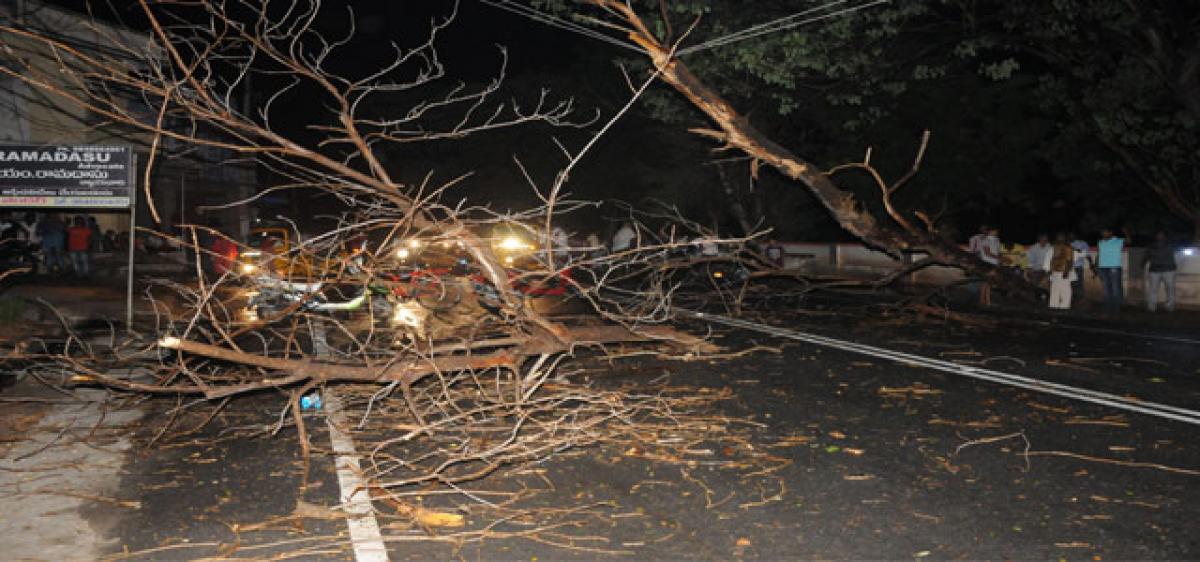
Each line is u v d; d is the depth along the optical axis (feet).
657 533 16.46
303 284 30.09
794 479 19.60
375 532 16.56
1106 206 87.10
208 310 24.36
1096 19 58.49
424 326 29.84
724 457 21.40
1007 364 33.88
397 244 27.81
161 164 85.76
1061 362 34.32
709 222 122.52
